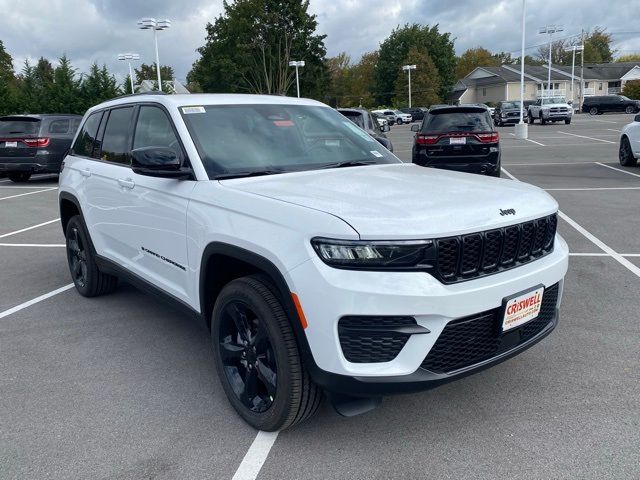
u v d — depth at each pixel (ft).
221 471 9.35
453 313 8.54
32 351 14.29
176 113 12.48
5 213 35.91
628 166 48.01
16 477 9.31
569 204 32.04
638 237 24.03
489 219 9.12
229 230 10.03
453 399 11.38
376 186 10.44
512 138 90.79
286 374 9.35
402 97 269.64
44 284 20.10
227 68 190.39
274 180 11.18
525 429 10.27
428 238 8.44
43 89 93.71
